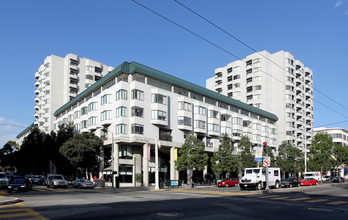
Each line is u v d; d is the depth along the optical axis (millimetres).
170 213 12477
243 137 55438
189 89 54188
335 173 102750
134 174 46594
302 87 92188
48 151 52562
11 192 27391
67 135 52719
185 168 43250
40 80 90812
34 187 38250
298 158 64688
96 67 86625
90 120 51562
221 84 93938
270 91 85062
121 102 44781
